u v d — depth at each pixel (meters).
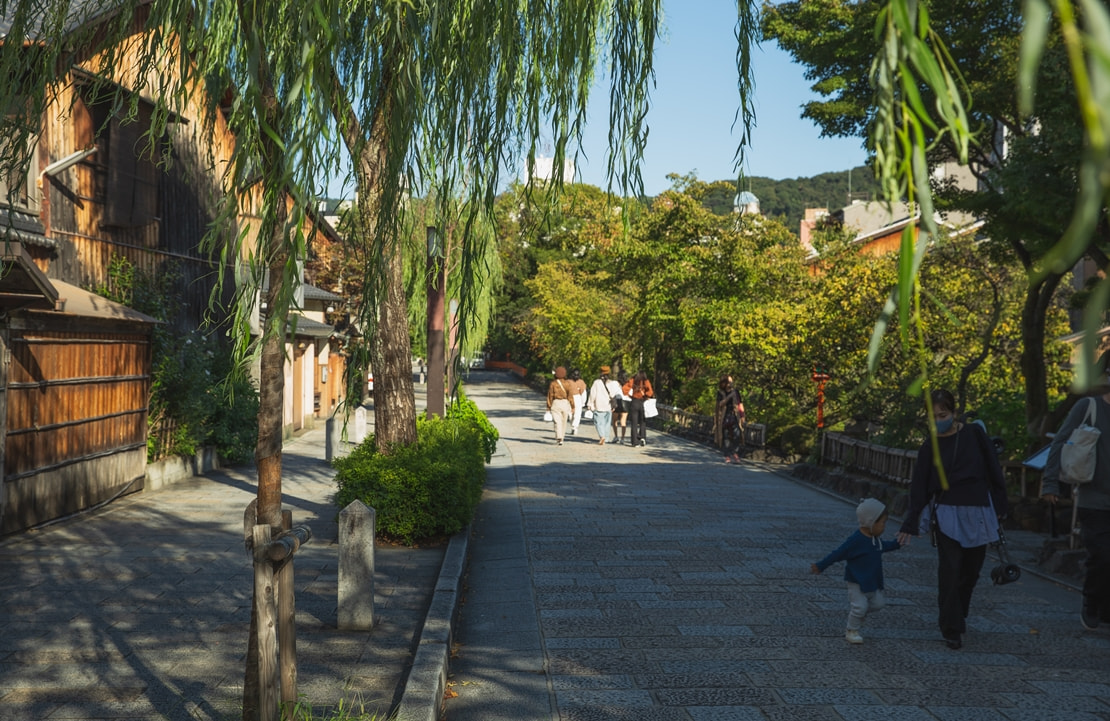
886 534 11.03
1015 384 17.14
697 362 34.84
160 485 14.23
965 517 6.16
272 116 3.39
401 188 4.07
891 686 5.40
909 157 1.19
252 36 2.77
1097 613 6.61
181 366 14.98
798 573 8.64
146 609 6.91
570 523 11.55
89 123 13.18
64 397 10.89
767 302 30.30
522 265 57.06
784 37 13.80
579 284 44.84
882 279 18.39
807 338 20.73
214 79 3.56
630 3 5.16
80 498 11.37
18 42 4.38
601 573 8.62
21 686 5.14
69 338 11.03
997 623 6.93
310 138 2.81
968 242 17.30
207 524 10.85
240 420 17.58
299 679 5.28
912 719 4.86
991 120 11.41
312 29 2.81
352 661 5.66
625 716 4.92
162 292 15.04
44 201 11.95
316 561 8.78
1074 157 9.03
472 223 4.65
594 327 41.84
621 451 22.70
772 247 31.59
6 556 8.84
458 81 4.54
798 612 7.18
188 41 3.62
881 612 7.24
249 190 3.18
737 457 20.73
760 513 12.58
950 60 1.23
